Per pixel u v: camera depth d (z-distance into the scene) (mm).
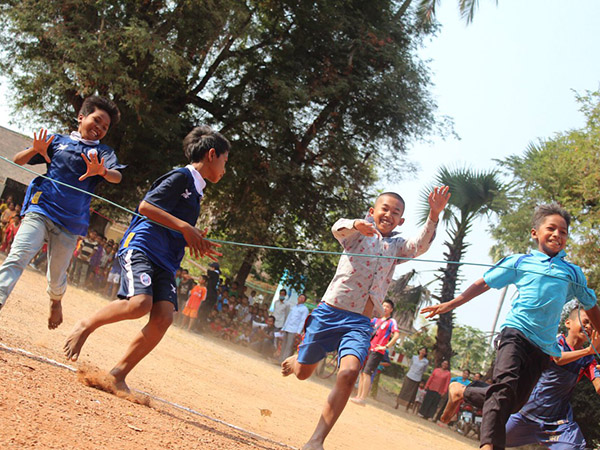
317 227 24328
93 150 4789
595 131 20047
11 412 2693
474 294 4680
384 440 7746
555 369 5223
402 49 24109
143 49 18000
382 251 4492
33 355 4387
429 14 24312
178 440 3207
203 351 11695
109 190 21844
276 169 22547
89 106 4996
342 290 4395
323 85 22844
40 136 4801
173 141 22266
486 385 4617
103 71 18156
